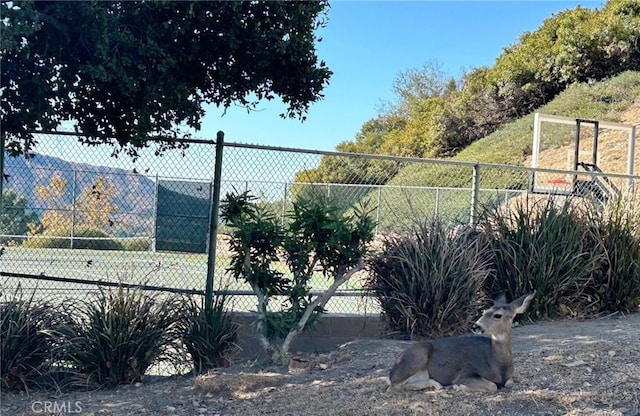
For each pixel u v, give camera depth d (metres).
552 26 36.88
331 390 5.85
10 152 7.11
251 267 7.04
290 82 7.43
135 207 7.96
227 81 7.32
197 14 6.33
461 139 37.06
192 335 6.91
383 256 7.95
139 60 6.13
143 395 6.02
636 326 8.12
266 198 8.25
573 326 8.20
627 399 5.44
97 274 8.65
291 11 6.87
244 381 6.07
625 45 32.22
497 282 8.64
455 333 7.77
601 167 22.08
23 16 5.28
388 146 44.09
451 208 14.63
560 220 8.99
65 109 6.84
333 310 8.93
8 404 5.79
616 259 9.12
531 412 5.23
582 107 29.33
